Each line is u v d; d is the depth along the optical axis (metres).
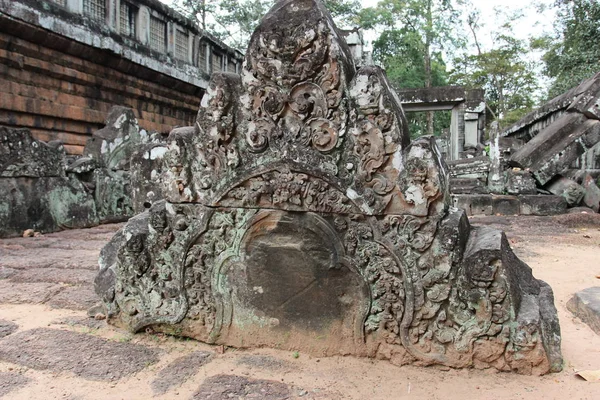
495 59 29.84
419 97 17.14
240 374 2.42
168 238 2.80
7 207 6.37
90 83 10.66
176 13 13.39
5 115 8.79
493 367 2.34
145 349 2.71
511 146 14.77
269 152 2.56
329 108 2.45
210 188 2.69
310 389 2.24
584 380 2.23
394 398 2.14
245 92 2.58
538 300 2.49
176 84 13.52
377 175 2.43
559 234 6.90
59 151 7.26
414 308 2.41
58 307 3.49
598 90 10.20
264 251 2.64
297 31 2.43
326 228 2.51
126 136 8.66
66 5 9.61
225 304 2.75
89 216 7.83
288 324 2.66
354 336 2.55
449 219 2.40
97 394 2.21
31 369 2.46
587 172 9.25
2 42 8.39
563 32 18.94
